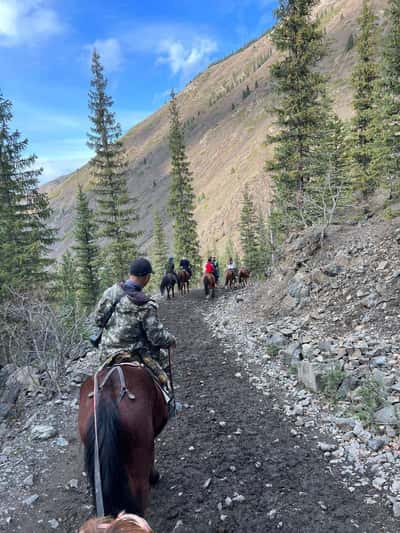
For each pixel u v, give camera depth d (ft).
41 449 20.29
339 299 39.19
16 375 30.40
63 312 33.24
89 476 10.30
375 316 33.47
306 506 15.21
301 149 79.05
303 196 71.31
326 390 24.52
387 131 78.28
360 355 27.14
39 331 31.65
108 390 11.68
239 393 26.61
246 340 38.70
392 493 15.53
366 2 104.27
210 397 26.07
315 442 19.85
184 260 83.25
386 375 23.50
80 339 33.78
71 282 116.98
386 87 79.97
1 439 22.57
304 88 76.64
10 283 62.23
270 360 32.53
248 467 17.88
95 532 5.06
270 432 21.07
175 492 16.31
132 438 10.84
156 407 13.10
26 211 75.25
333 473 17.20
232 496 15.94
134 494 10.06
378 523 14.17
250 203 173.68
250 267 164.35
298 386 26.96
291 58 78.07
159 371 14.07
